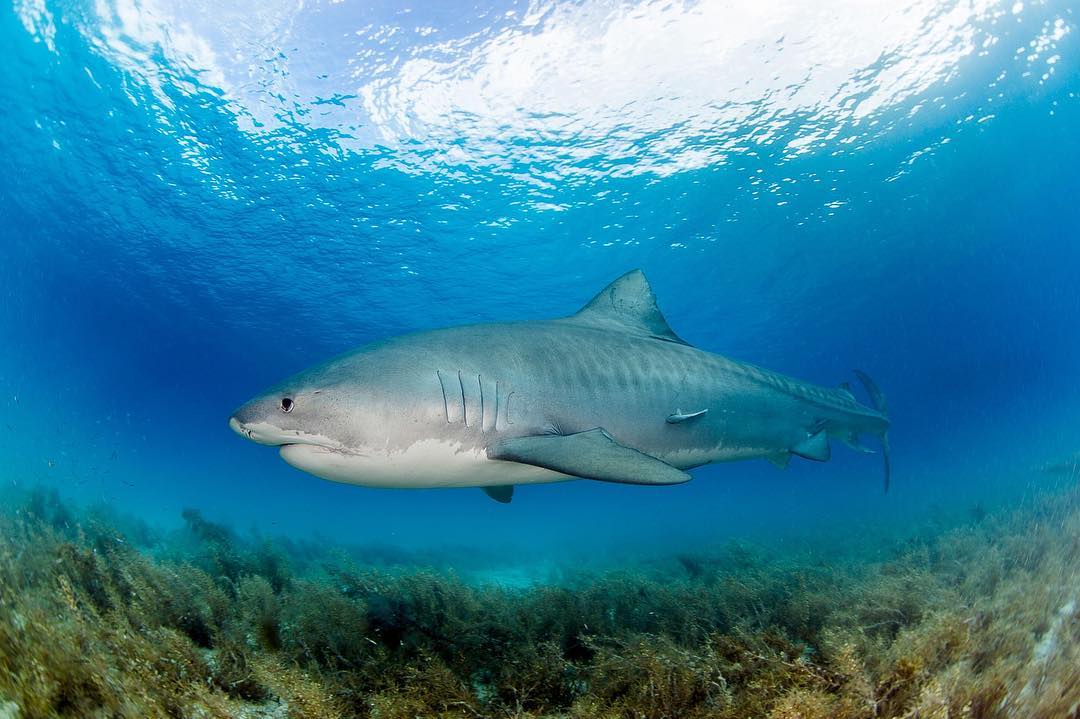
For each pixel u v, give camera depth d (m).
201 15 14.92
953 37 16.03
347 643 3.49
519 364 4.36
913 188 23.11
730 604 5.06
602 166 20.64
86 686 2.17
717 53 16.14
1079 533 5.84
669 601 5.02
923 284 34.34
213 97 17.30
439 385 3.95
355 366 3.85
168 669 2.64
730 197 22.45
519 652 3.46
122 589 4.02
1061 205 27.75
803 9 14.98
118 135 19.20
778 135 19.19
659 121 18.47
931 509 15.45
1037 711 2.37
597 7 14.93
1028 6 15.26
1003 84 18.05
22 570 3.34
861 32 15.69
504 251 26.31
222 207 22.89
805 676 2.81
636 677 3.01
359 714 2.77
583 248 26.16
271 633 3.61
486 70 16.53
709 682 2.89
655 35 15.60
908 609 4.33
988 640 3.18
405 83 16.94
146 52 15.92
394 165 20.39
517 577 12.62
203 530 10.41
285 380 3.82
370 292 30.34
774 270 28.89
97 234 25.81
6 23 15.26
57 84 17.23
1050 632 3.27
